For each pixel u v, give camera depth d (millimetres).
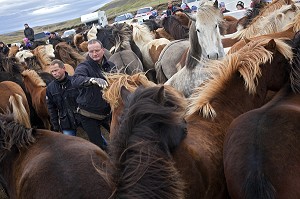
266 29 6480
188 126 3527
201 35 5840
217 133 3547
